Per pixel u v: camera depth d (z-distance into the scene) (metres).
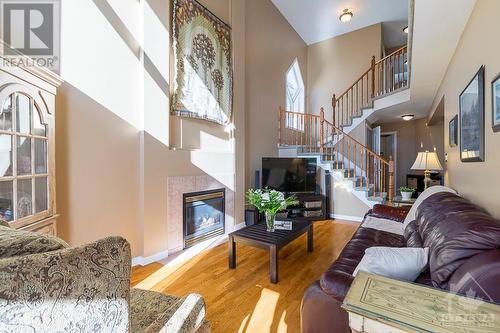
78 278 0.63
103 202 2.53
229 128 4.12
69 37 2.26
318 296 1.44
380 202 4.78
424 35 2.55
